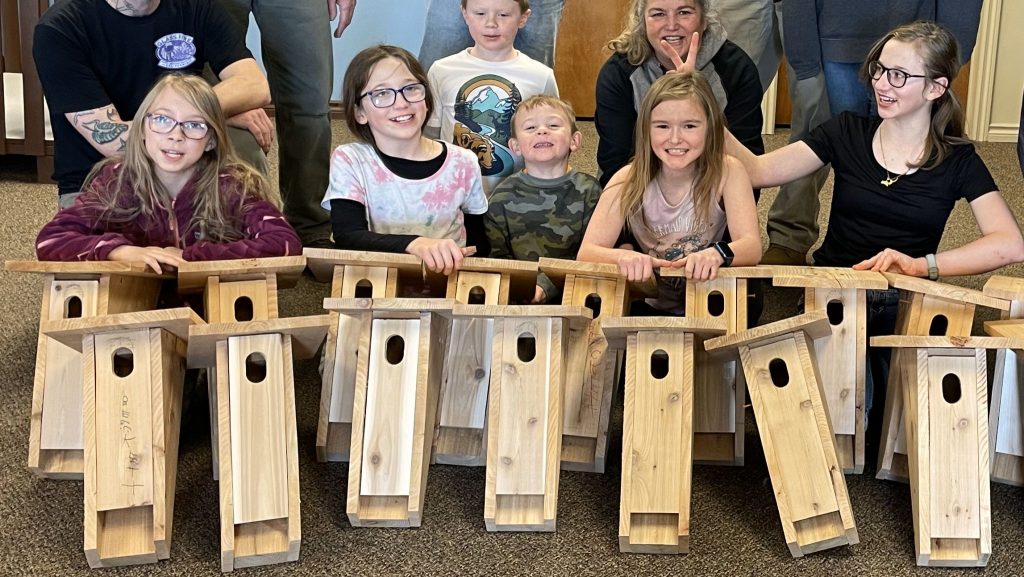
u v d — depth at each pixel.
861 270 1.76
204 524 1.59
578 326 1.72
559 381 1.58
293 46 2.55
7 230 2.91
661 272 1.75
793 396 1.54
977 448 1.53
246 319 1.77
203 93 1.82
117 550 1.48
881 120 2.05
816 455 1.53
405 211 2.05
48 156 3.40
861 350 1.74
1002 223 1.91
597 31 4.65
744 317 1.75
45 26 2.05
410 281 1.95
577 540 1.57
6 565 1.48
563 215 2.19
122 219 1.84
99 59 2.12
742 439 1.78
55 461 1.70
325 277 1.99
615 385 1.82
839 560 1.52
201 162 1.86
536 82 2.39
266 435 1.50
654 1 2.19
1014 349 1.60
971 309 1.70
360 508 1.59
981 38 4.35
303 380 2.10
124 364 1.65
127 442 1.48
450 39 2.57
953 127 1.98
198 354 1.56
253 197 1.88
